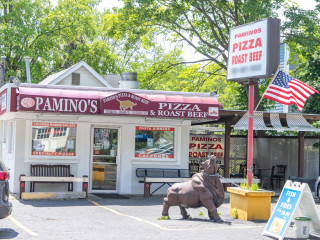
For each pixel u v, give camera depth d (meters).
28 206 14.49
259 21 12.45
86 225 11.23
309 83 26.11
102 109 15.95
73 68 22.81
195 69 32.12
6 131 20.45
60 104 15.65
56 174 17.48
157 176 18.77
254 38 12.55
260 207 12.24
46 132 17.52
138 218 12.45
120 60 44.22
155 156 18.83
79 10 42.38
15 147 17.19
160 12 28.16
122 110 16.20
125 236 9.84
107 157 18.53
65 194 16.42
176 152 18.97
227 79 13.41
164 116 16.75
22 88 15.66
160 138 18.94
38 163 17.41
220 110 18.64
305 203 10.33
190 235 10.02
